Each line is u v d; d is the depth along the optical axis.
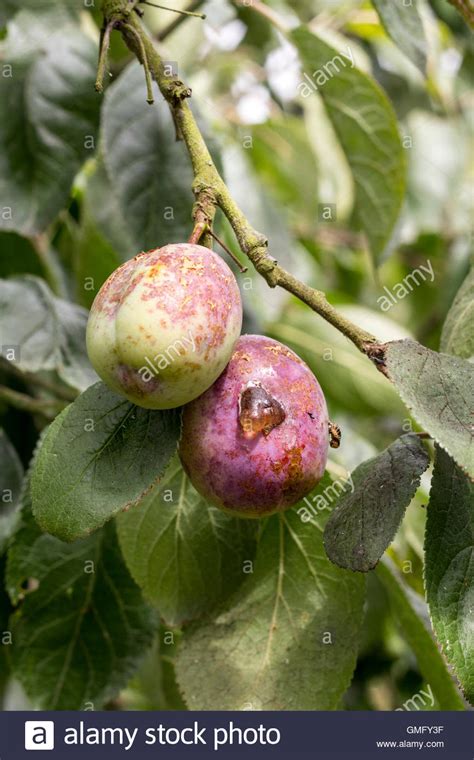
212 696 0.59
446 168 1.00
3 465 0.68
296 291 0.52
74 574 0.66
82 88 0.70
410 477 0.54
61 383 0.72
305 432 0.52
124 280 0.52
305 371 0.53
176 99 0.55
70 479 0.52
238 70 0.90
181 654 0.59
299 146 0.94
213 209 0.53
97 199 0.73
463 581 0.54
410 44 0.65
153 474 0.52
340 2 0.90
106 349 0.51
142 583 0.59
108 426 0.53
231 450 0.52
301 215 0.99
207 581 0.59
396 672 0.94
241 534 0.59
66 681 0.65
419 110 1.00
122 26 0.57
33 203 0.69
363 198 0.72
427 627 0.62
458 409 0.51
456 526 0.54
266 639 0.59
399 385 0.51
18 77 0.69
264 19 0.85
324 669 0.59
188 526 0.59
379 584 0.79
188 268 0.51
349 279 1.14
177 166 0.65
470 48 1.01
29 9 0.71
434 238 1.09
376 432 0.98
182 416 0.53
